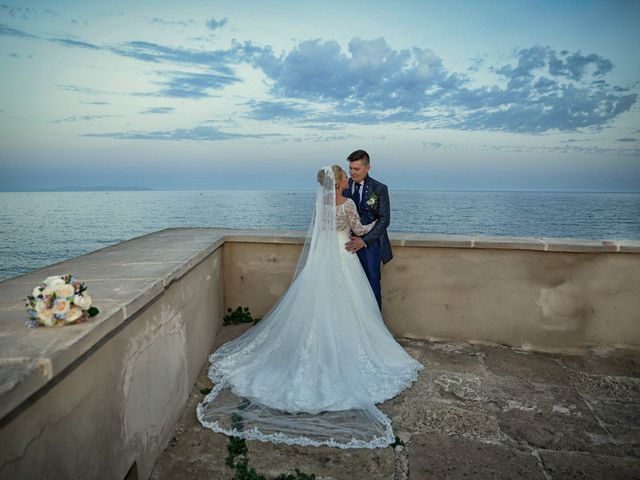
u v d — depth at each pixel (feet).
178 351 8.71
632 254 12.01
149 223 244.63
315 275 9.95
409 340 13.33
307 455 7.56
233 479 6.93
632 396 9.94
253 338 10.85
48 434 4.18
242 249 14.05
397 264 13.20
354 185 11.78
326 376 9.20
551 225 366.84
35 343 4.35
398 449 7.80
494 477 7.13
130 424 6.24
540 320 12.71
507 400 9.66
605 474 7.26
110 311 5.45
